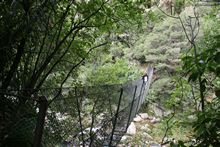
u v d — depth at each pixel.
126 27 4.43
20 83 3.21
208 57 1.46
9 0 2.67
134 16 4.06
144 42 8.72
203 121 1.33
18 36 2.77
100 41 4.80
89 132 3.22
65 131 3.06
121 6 3.96
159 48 8.31
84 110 3.22
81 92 3.20
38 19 2.86
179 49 7.95
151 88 7.98
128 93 4.46
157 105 7.75
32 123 2.29
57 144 2.97
